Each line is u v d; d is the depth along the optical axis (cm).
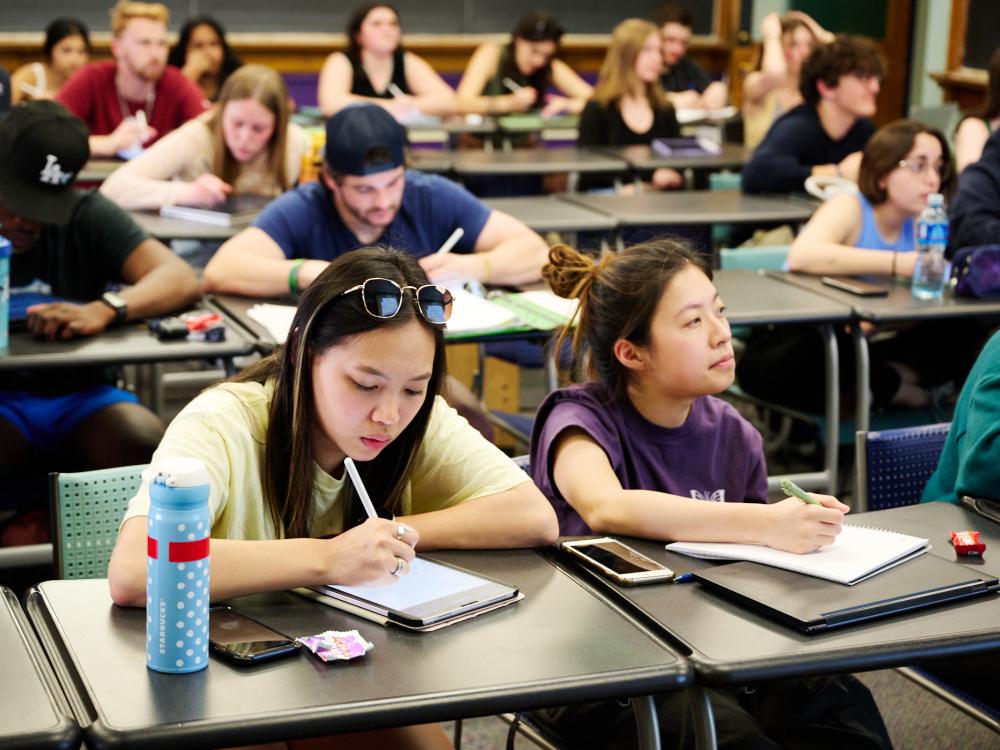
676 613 157
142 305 292
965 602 163
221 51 688
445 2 870
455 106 714
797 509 175
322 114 680
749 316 310
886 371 349
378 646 144
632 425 204
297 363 162
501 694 133
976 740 257
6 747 120
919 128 361
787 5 874
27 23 803
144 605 152
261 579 153
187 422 165
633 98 637
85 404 285
